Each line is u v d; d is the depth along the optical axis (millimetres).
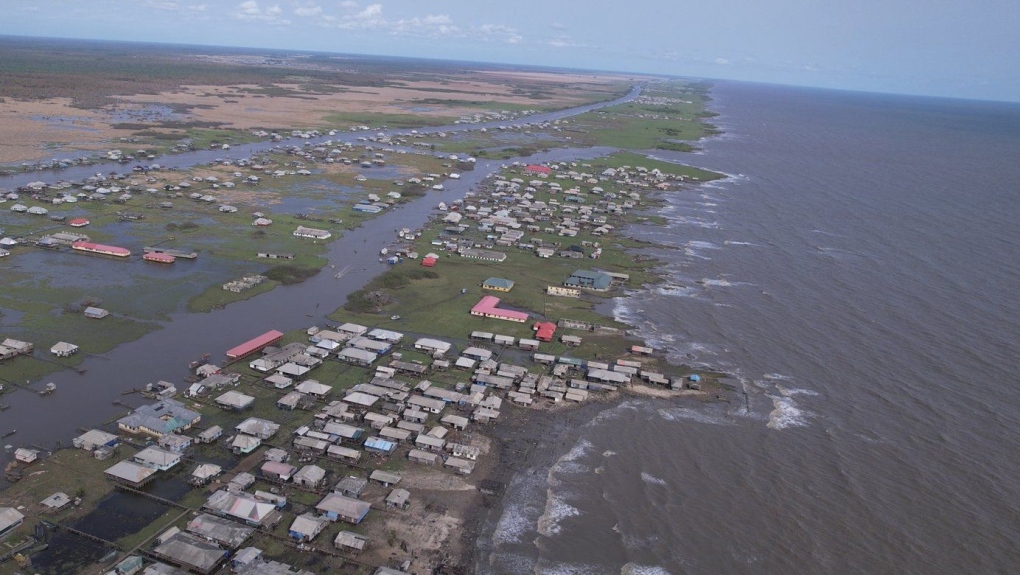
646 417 97125
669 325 129375
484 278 149500
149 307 120750
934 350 120250
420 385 99188
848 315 135625
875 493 81938
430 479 80000
